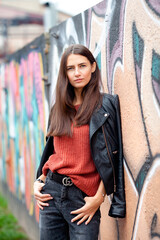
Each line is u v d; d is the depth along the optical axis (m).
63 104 2.01
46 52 3.30
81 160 1.94
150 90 1.70
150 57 1.69
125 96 1.97
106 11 2.17
